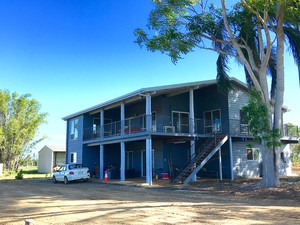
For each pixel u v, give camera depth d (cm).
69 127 3209
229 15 1755
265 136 1495
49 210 1014
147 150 1969
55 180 2453
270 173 1547
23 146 4134
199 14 1716
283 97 1627
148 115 2002
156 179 2258
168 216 851
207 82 2208
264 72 1641
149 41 1628
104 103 2450
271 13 1658
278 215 848
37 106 4222
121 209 993
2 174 3647
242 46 1722
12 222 820
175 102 2462
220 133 2289
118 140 2312
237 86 2419
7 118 4066
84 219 842
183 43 1658
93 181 2364
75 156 2992
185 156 2459
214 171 2367
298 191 1305
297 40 1691
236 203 1101
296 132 2612
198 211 925
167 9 1581
